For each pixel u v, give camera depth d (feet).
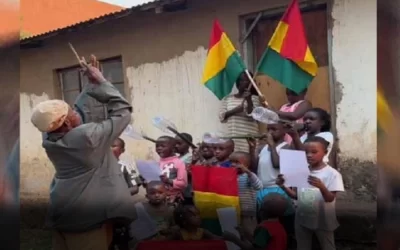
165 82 22.36
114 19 22.89
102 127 10.56
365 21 17.07
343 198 16.28
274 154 13.76
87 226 10.74
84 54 24.93
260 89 19.81
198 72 21.42
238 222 13.30
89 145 10.41
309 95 18.63
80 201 10.70
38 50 26.50
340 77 17.61
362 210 14.76
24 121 26.91
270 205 12.46
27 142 26.66
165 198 13.48
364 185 16.76
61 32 24.31
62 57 25.71
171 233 12.82
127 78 23.52
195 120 21.63
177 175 14.46
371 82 17.03
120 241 11.89
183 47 21.79
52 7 28.68
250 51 20.17
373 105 17.02
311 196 12.69
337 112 17.67
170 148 15.20
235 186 13.41
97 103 11.70
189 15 21.48
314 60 17.07
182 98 21.93
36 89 26.73
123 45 23.59
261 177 13.88
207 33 21.03
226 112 17.29
